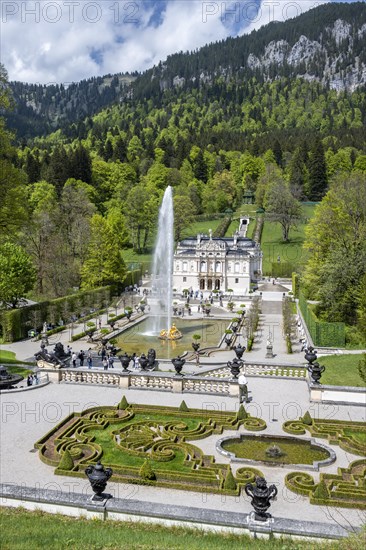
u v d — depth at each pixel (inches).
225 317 4143.7
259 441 1334.9
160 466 1167.0
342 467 1189.1
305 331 3169.3
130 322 3818.9
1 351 2768.2
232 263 5871.1
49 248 4493.1
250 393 1697.8
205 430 1375.5
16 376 2010.3
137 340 3201.3
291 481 1097.4
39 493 947.3
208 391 1697.8
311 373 1668.3
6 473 1122.0
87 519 900.6
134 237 7647.6
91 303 4148.6
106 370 1781.5
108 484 1084.5
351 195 3646.7
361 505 995.9
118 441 1305.4
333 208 3649.1
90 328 3412.9
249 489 873.5
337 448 1295.5
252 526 843.4
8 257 3641.7
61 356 1881.2
